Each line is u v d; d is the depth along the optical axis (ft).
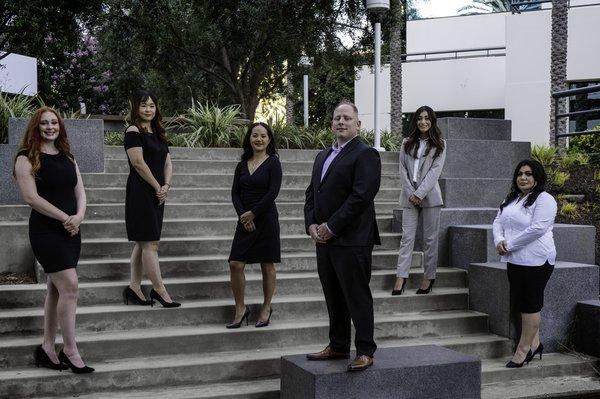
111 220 23.45
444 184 25.62
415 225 21.30
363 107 72.74
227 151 30.83
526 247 18.38
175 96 70.74
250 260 18.02
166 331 17.88
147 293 19.33
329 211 14.74
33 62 65.16
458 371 15.33
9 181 23.90
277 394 16.16
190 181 27.45
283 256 22.12
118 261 20.21
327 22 55.47
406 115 71.20
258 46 55.31
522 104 61.98
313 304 19.79
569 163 32.89
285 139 35.09
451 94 69.21
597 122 59.06
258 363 17.07
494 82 67.67
